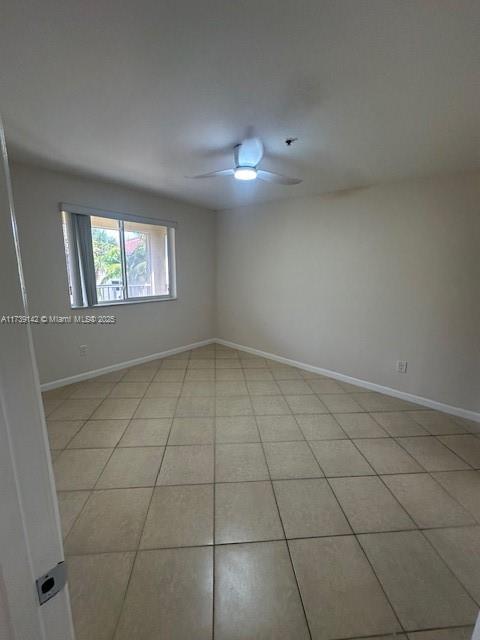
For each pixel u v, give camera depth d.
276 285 3.95
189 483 1.78
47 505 0.44
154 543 1.39
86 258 3.12
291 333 3.88
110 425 2.40
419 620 1.11
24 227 2.64
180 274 4.20
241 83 1.37
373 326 3.11
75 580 1.23
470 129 1.76
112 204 3.21
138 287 4.06
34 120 1.74
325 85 1.37
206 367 3.82
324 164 2.37
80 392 3.00
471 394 2.57
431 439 2.28
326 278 3.43
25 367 0.39
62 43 1.12
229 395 3.01
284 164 2.38
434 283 2.68
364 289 3.13
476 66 1.22
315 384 3.32
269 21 1.02
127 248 3.82
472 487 1.79
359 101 1.50
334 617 1.12
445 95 1.43
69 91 1.45
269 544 1.40
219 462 1.98
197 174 2.77
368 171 2.52
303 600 1.17
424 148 2.04
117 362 3.62
